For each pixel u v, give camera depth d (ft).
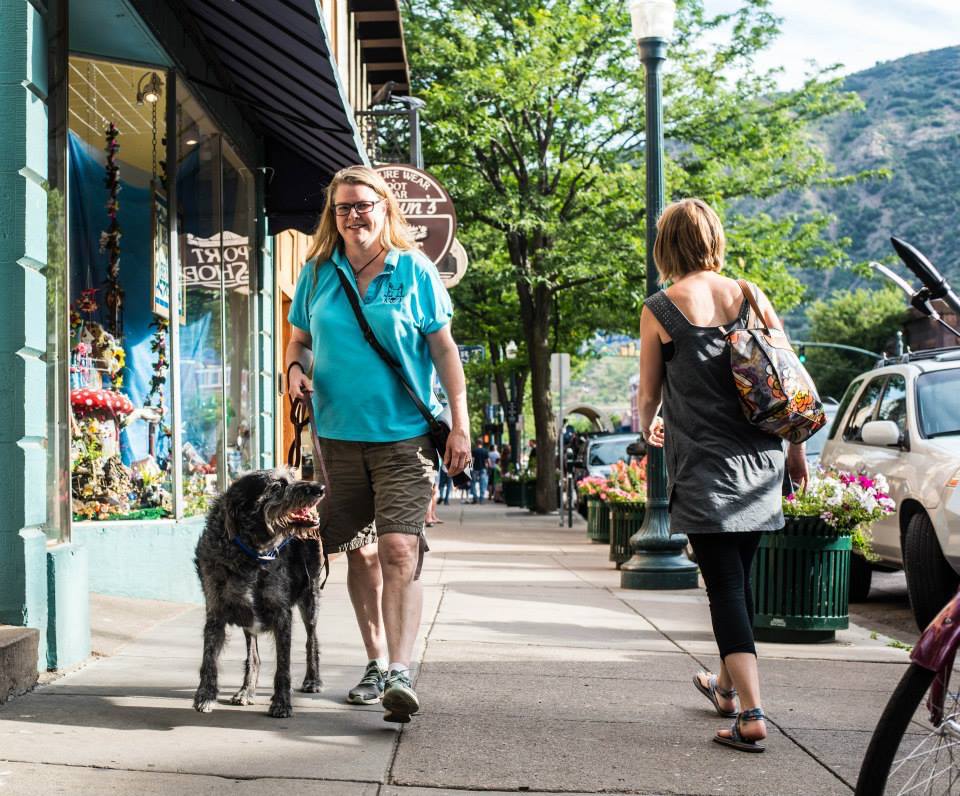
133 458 29.66
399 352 17.06
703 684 17.85
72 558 19.61
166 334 30.55
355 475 17.26
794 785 14.11
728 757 15.34
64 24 20.15
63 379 20.30
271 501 16.17
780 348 16.26
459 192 91.61
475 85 88.43
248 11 26.71
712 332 16.53
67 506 20.27
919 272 15.97
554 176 95.61
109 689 18.07
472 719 17.13
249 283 39.04
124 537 27.91
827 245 103.30
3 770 13.51
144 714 16.60
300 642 23.58
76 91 28.89
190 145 31.81
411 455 16.97
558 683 20.02
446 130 87.51
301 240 55.31
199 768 13.94
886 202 652.89
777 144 99.60
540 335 98.07
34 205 18.11
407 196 49.57
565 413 161.38
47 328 19.70
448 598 32.42
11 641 17.04
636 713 17.80
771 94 100.42
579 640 24.93
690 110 96.63
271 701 16.84
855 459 35.42
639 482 43.73
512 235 98.63
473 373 122.21
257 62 31.07
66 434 20.34
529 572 41.37
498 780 14.03
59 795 12.65
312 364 18.22
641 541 36.32
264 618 16.85
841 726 17.33
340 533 17.61
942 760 12.10
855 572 36.55
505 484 111.75
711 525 15.94
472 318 119.65
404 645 16.40
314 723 16.51
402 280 17.26
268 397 41.86
